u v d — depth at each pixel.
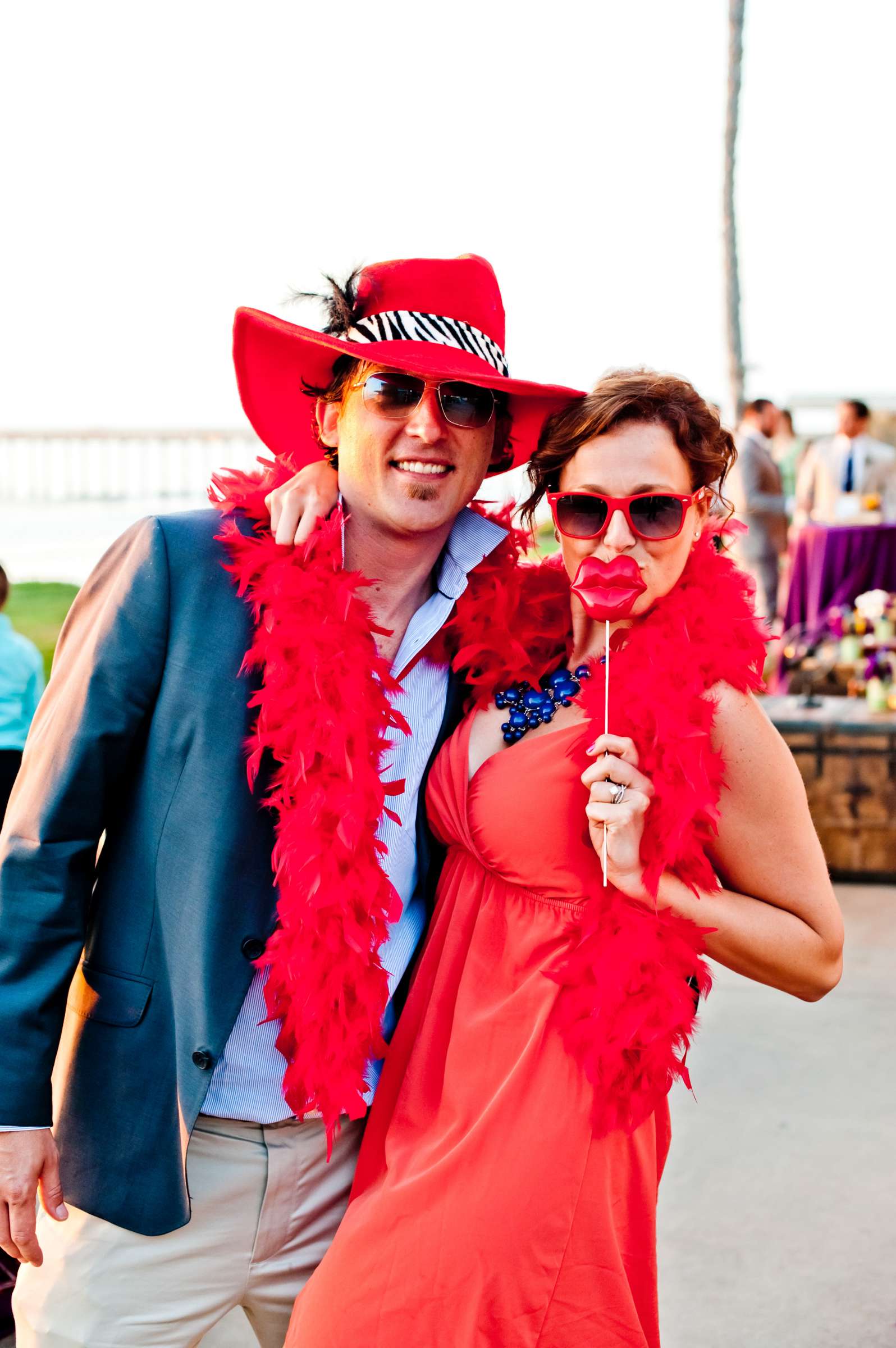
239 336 2.02
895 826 5.37
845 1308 2.70
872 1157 3.29
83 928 1.73
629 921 1.71
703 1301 2.73
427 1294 1.64
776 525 8.80
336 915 1.73
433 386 1.81
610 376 1.83
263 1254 1.82
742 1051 3.90
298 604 1.76
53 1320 1.77
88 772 1.71
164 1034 1.74
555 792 1.75
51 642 8.23
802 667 6.48
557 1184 1.65
